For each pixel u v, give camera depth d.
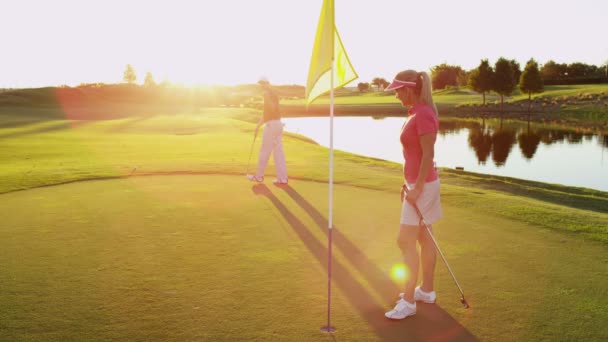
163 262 4.30
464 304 3.50
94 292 3.65
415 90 3.28
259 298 3.58
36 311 3.33
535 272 4.13
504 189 9.50
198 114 38.94
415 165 3.35
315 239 5.04
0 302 3.46
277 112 8.02
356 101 103.56
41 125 25.11
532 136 32.75
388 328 3.16
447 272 4.14
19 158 11.98
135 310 3.36
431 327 3.18
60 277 3.94
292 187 7.86
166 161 10.88
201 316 3.28
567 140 29.95
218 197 7.01
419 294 3.59
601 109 56.06
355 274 4.09
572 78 106.75
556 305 3.48
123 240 4.93
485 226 5.57
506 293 3.70
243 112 44.12
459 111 66.69
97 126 24.86
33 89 65.62
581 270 4.18
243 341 2.96
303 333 3.06
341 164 12.11
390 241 4.99
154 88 79.06
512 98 78.44
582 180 15.95
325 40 3.33
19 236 5.04
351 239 5.05
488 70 71.31
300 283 3.87
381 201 6.87
